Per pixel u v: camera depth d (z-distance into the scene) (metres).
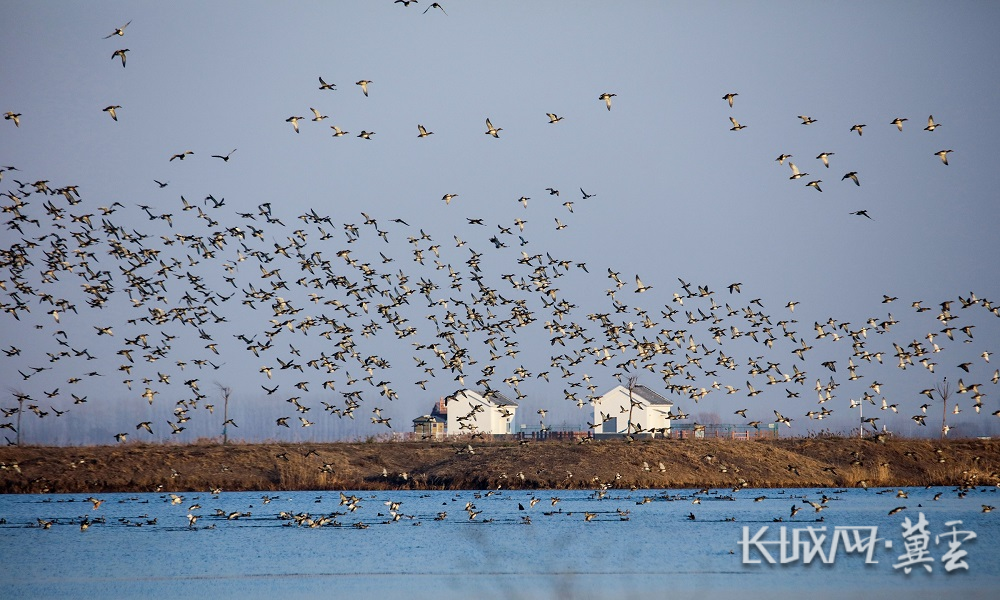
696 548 72.31
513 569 65.31
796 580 61.75
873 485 112.38
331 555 70.56
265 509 94.69
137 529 82.44
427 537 77.75
